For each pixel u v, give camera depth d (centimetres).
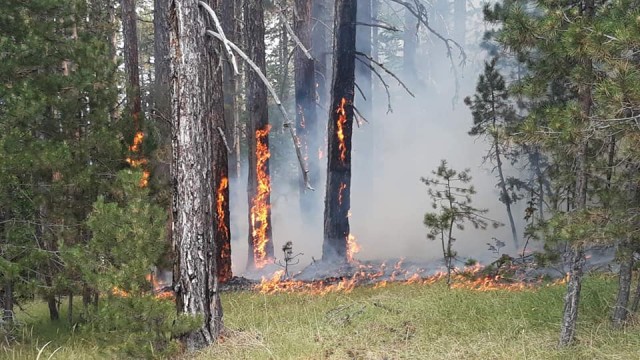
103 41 1078
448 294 952
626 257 638
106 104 1024
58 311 1220
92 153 999
